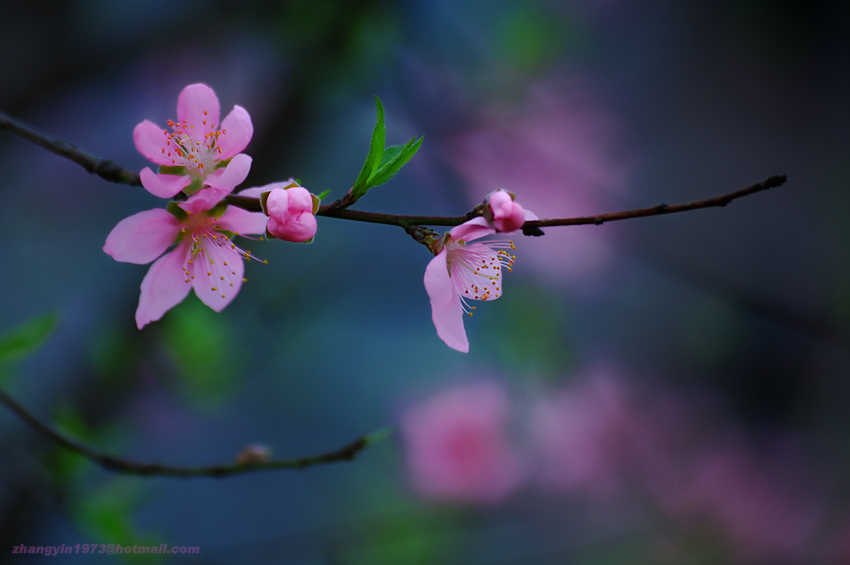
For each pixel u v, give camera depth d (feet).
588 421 4.09
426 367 4.40
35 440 2.64
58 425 2.59
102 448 2.66
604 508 4.07
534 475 4.05
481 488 3.90
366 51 3.36
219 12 3.61
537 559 3.80
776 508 4.28
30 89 3.38
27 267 4.39
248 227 2.24
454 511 3.83
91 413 2.93
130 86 4.35
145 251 2.23
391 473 3.99
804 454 4.42
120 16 3.54
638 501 4.02
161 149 2.21
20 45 3.31
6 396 2.31
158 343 2.95
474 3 3.83
